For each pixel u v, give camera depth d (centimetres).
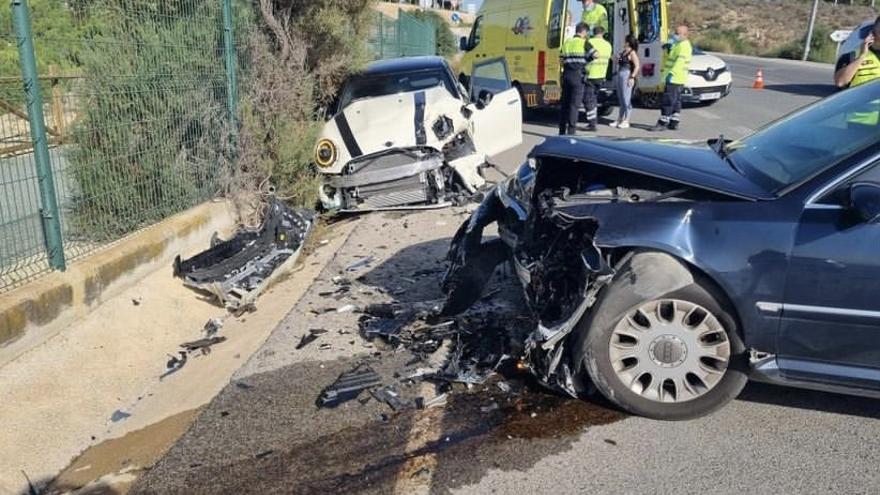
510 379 392
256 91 724
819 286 323
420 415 360
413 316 468
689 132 1223
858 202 310
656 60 1344
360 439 342
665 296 339
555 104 1353
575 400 371
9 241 467
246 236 610
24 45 436
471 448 332
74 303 454
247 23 722
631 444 333
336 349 436
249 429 356
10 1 430
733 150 412
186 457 337
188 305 525
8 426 362
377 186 735
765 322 333
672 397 350
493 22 1617
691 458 322
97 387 414
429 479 310
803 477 308
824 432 343
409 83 865
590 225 355
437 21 3284
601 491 301
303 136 737
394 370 406
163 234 559
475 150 786
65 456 357
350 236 668
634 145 411
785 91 1850
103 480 331
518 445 333
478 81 1242
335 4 836
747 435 340
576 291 351
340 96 865
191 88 631
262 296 551
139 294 509
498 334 425
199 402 391
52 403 389
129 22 568
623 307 341
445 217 716
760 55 3784
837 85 686
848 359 331
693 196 355
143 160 575
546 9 1335
